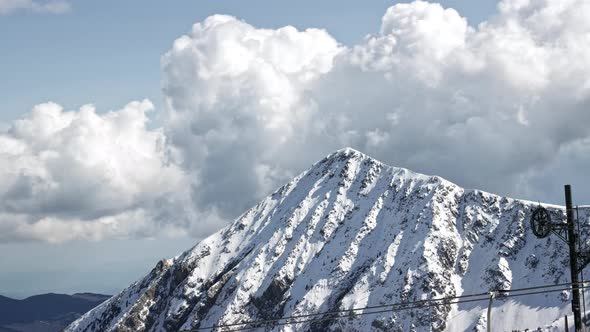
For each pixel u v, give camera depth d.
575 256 63.91
